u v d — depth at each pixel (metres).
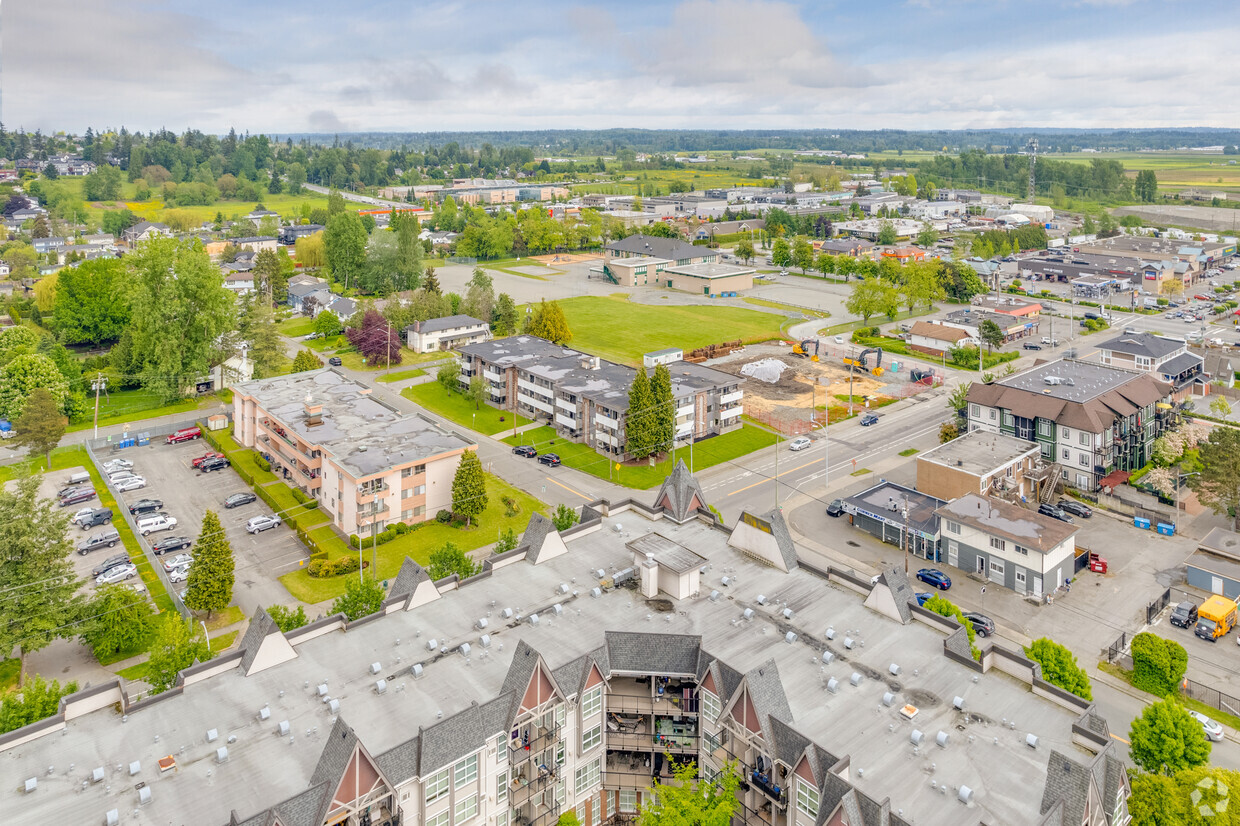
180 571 107.25
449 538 117.50
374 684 62.88
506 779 58.91
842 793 48.84
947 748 55.56
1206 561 103.12
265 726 58.41
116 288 191.62
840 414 168.00
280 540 117.44
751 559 82.50
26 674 87.75
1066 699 59.47
